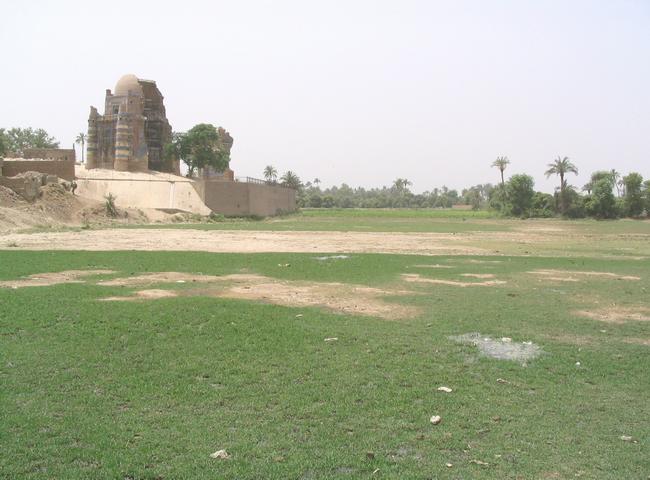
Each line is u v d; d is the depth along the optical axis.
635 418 8.54
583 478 6.63
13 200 56.00
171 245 38.22
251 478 6.42
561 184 116.69
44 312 14.24
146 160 94.75
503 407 8.87
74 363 10.37
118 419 7.96
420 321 14.79
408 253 35.84
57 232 48.38
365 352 11.67
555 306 17.36
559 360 11.49
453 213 137.88
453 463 6.94
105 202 67.62
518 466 6.90
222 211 87.81
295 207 131.38
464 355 11.73
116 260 27.48
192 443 7.27
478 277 24.02
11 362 10.30
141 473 6.45
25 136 119.44
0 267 23.45
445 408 8.76
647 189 113.38
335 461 6.89
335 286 20.80
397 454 7.16
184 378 9.76
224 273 23.84
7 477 6.27
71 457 6.79
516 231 67.31
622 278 24.56
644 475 6.73
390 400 8.98
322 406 8.65
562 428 8.09
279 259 30.00
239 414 8.27
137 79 96.31
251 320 14.05
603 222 99.25
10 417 7.86
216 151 102.56
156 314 14.29
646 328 14.59
